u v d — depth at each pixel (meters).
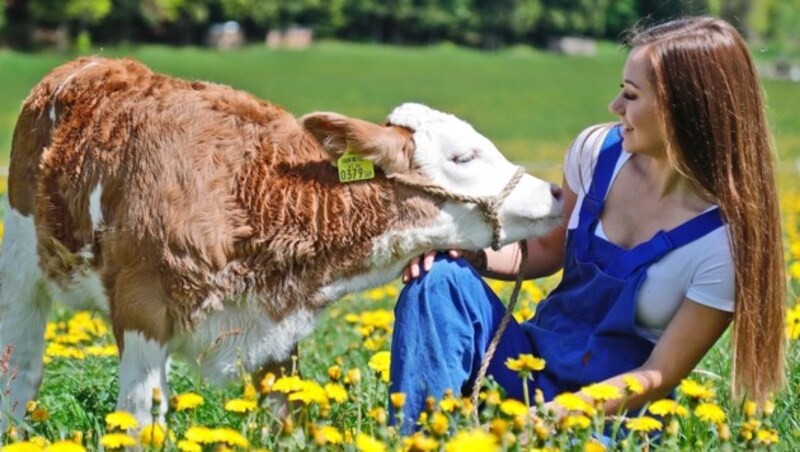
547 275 6.15
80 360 7.46
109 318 6.14
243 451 4.71
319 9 102.00
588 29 117.62
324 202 5.79
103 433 5.72
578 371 5.39
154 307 5.66
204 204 5.64
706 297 5.20
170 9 88.38
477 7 110.19
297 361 6.16
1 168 20.73
